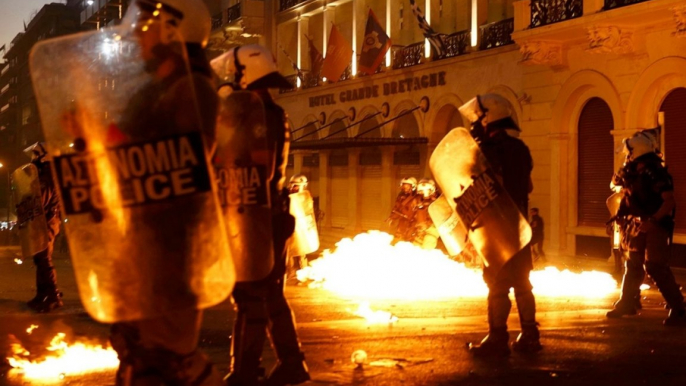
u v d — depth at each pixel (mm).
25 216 10695
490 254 6387
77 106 3311
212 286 3332
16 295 12953
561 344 7105
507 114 6633
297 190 14688
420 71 30984
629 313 9430
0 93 112188
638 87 21609
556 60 23766
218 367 6012
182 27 3822
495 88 27031
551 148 24453
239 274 4504
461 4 30094
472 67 28141
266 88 4984
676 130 21031
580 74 23391
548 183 24656
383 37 30875
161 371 3521
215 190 3359
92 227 3322
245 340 4801
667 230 8930
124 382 3561
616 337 7637
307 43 40375
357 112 35344
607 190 23156
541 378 5637
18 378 5707
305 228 13242
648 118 21625
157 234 3291
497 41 26984
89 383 5512
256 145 4500
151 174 3297
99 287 3338
